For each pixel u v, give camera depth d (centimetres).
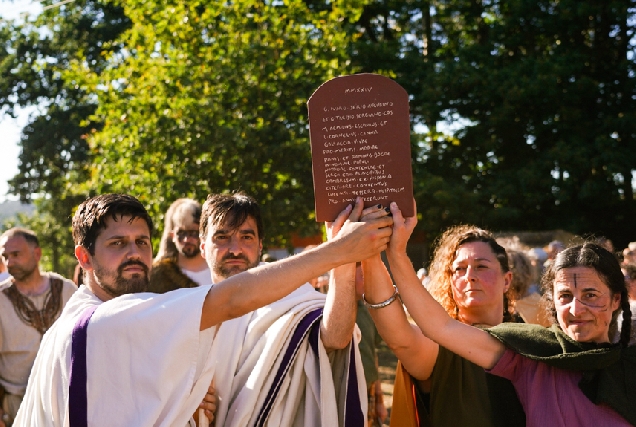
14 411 476
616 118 1655
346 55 1214
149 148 1080
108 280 259
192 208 462
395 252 256
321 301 299
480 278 317
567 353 247
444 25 2044
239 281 232
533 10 1777
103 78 1161
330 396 274
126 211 261
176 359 227
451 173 1750
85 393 229
